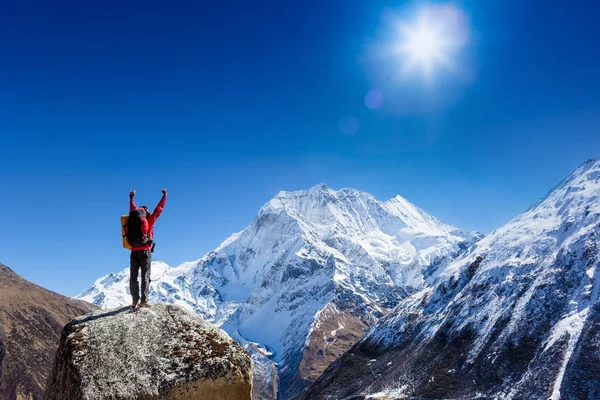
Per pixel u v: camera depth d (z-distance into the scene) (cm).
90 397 879
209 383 959
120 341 982
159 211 1212
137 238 1138
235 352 1018
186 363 967
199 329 1059
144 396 909
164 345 996
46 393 997
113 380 912
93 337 982
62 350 984
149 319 1052
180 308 1116
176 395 931
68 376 923
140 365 945
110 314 1061
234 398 976
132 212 1170
